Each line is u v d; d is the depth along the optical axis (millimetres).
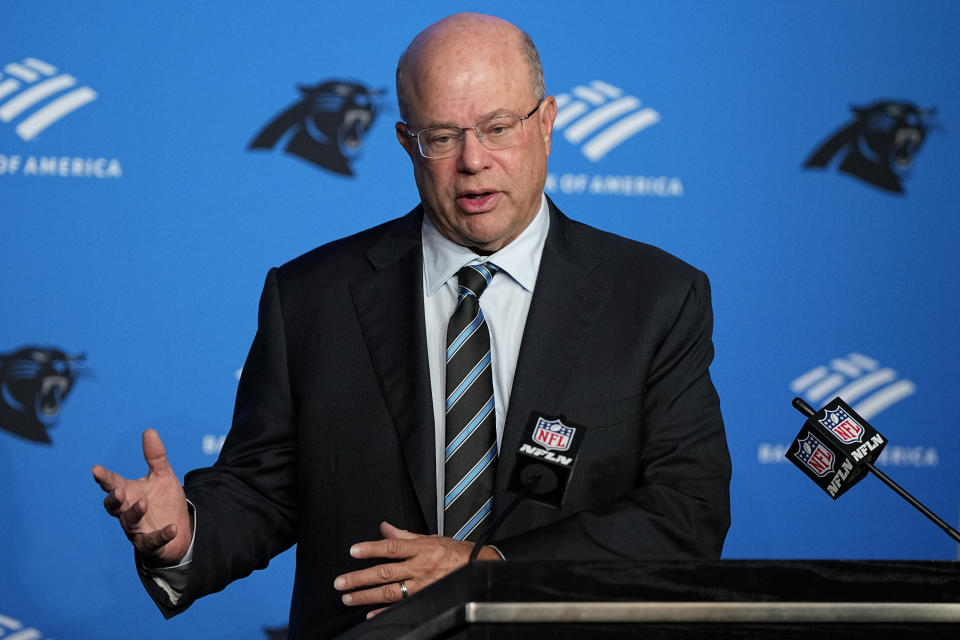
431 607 2957
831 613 2953
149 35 7926
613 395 4836
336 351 4992
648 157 8266
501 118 4703
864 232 8438
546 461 3670
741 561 2943
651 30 8297
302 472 4930
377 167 8109
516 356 4926
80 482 7848
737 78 8352
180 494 4363
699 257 8305
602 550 4410
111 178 7883
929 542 8461
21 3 7820
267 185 8016
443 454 4777
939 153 8477
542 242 5121
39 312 7809
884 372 8438
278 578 8141
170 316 7926
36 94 7824
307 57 8070
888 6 8445
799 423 8367
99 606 7867
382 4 8133
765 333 8344
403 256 5156
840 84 8422
